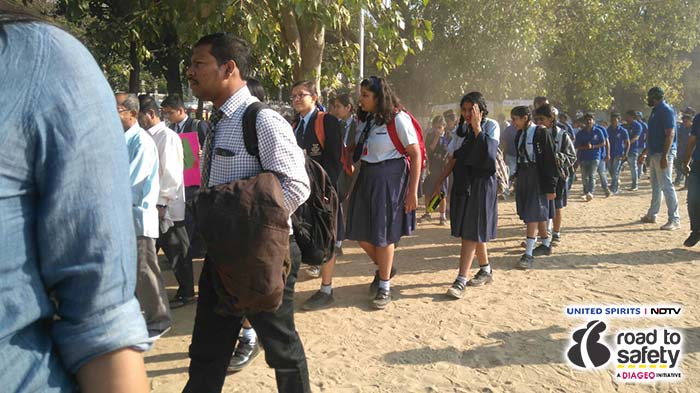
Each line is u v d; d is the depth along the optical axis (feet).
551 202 19.40
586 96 57.72
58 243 2.90
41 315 2.92
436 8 43.98
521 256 19.51
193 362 8.05
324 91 25.13
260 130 7.52
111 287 3.00
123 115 11.54
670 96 69.82
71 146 2.87
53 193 2.86
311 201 8.64
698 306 14.15
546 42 46.44
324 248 8.73
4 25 2.92
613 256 19.47
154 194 11.84
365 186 14.21
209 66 7.68
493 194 15.02
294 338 8.05
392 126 13.83
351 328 13.14
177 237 14.92
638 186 42.45
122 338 3.00
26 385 2.85
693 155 19.85
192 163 16.65
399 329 13.01
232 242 6.77
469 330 12.85
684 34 62.13
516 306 14.42
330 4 17.16
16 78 2.81
